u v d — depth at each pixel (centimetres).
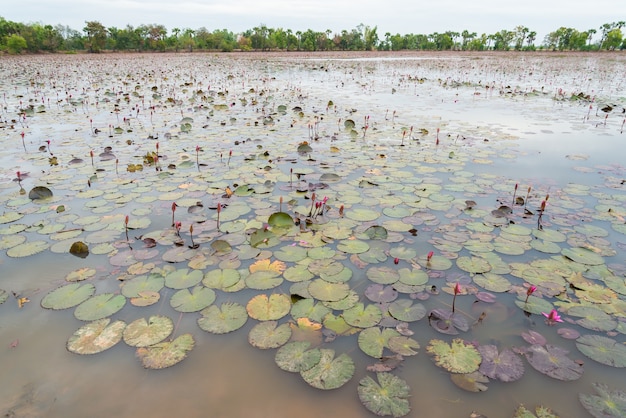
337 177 462
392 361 204
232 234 334
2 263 290
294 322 233
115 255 301
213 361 205
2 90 1314
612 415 175
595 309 240
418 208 384
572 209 378
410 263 292
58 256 300
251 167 509
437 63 2967
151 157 515
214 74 2003
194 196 415
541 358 205
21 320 233
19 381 193
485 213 371
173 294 256
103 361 205
